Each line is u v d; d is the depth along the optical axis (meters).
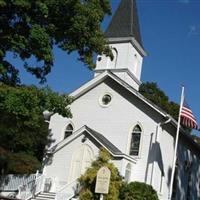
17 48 25.66
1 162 35.50
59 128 36.72
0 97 23.97
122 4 41.47
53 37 27.48
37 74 28.67
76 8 25.94
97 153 32.19
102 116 35.03
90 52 28.00
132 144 33.31
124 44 39.06
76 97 36.50
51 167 33.53
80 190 26.02
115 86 35.22
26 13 25.81
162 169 33.25
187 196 38.56
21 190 31.27
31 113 24.19
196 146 39.34
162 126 33.09
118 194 25.45
